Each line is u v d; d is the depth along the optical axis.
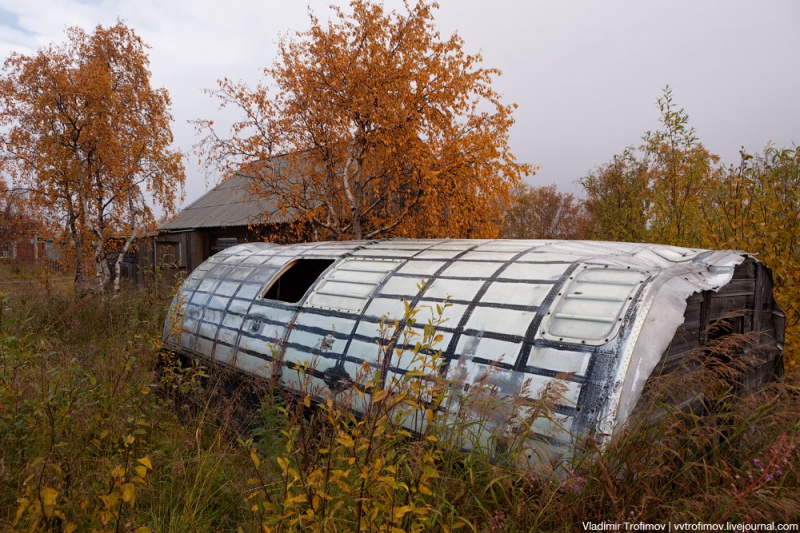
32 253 24.81
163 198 11.90
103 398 3.37
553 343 2.89
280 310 4.91
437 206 8.64
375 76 8.21
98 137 10.57
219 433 3.84
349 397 2.74
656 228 7.57
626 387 2.53
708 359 3.03
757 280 4.11
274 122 8.97
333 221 9.60
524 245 4.34
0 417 3.00
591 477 2.15
